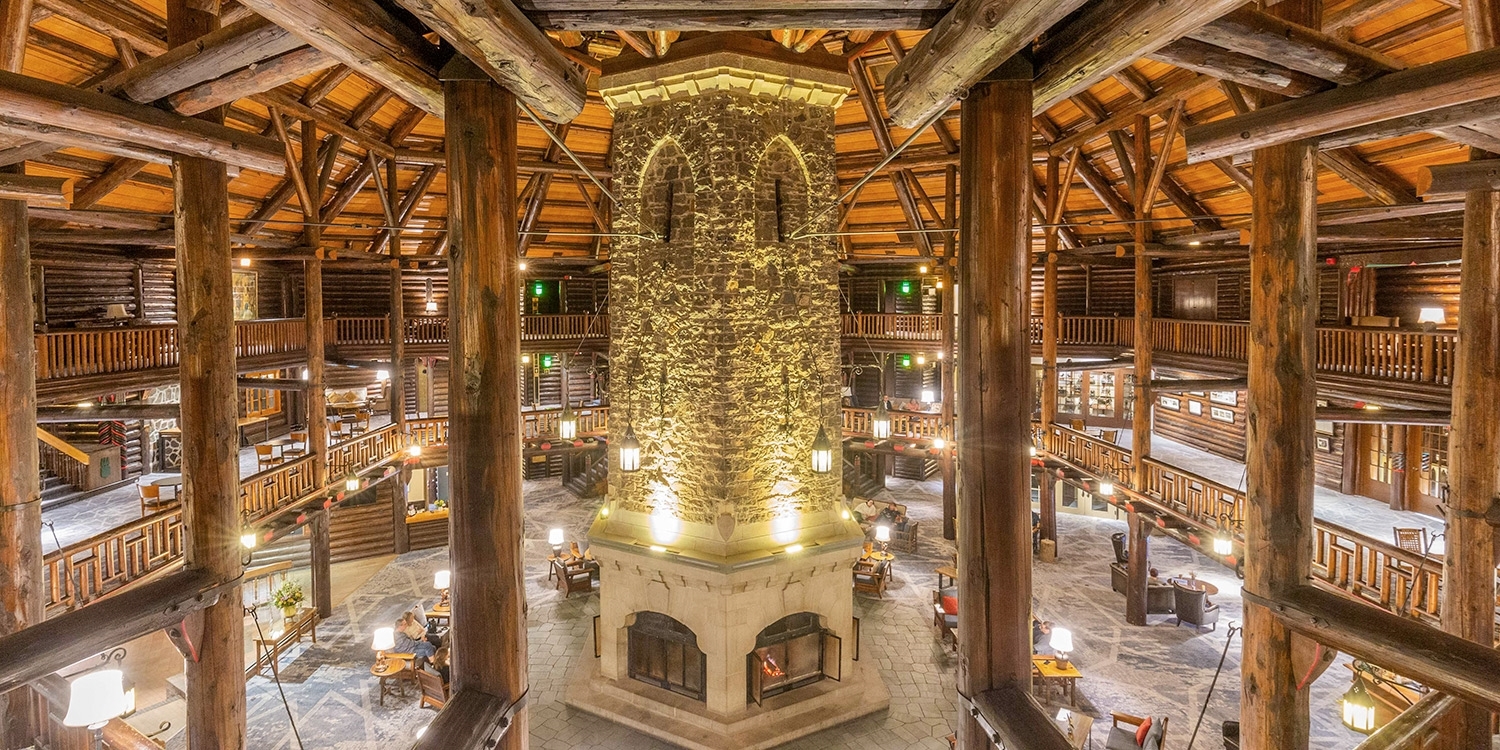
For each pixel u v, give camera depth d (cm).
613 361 1057
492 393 352
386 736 966
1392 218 972
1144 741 868
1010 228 347
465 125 341
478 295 346
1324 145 472
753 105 916
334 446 1350
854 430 1820
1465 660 372
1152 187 1236
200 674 524
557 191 1970
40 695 677
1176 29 267
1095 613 1326
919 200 1897
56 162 999
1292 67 368
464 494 358
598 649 1142
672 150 956
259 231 1585
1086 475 1404
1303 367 477
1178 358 1644
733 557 941
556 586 1469
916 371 2400
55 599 787
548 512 1945
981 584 357
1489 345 611
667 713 998
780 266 963
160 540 933
